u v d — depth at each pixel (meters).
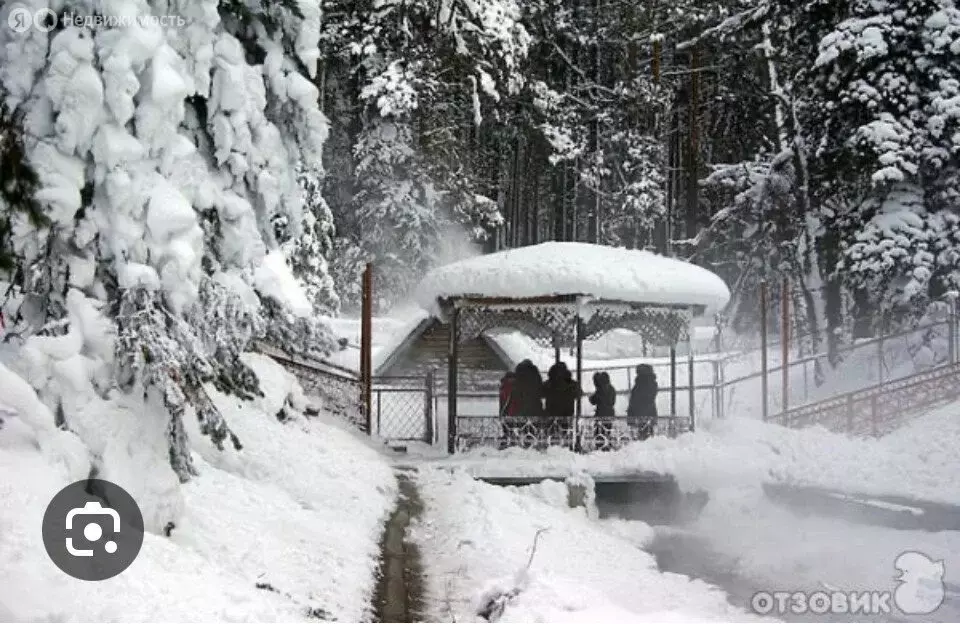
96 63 8.10
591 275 16.53
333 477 12.54
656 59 41.31
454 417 17.33
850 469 15.02
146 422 8.47
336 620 7.82
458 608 8.91
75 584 6.16
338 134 40.59
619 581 10.63
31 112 8.02
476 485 13.98
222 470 10.73
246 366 13.14
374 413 20.42
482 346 25.20
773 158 31.33
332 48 35.56
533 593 9.00
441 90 36.12
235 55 9.59
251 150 9.61
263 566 8.34
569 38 45.22
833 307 27.08
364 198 36.59
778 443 16.41
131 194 8.18
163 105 8.35
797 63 31.64
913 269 22.78
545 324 17.41
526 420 17.25
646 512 14.64
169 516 8.11
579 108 44.09
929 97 23.22
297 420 15.02
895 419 18.39
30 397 7.43
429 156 35.81
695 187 40.81
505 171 51.31
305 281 24.03
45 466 7.22
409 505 12.89
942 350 22.62
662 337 18.20
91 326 8.23
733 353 29.84
